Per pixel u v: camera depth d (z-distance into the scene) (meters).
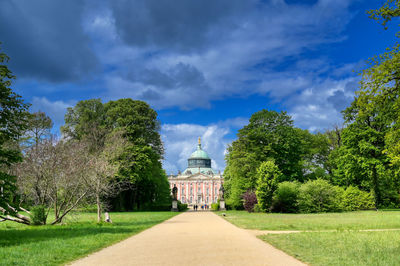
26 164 22.73
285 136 50.50
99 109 55.06
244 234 17.59
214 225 24.23
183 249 12.27
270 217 33.28
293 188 44.41
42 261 9.84
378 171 43.31
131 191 57.19
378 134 43.66
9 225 23.12
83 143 32.88
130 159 48.16
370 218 28.55
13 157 16.17
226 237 16.22
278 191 44.53
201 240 15.03
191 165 167.50
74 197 25.86
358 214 36.16
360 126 45.91
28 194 25.14
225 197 73.44
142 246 13.20
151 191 62.59
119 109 52.66
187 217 37.03
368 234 15.49
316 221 25.78
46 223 23.78
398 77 14.98
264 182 44.38
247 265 9.23
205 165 167.62
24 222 22.28
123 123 51.69
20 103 17.12
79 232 17.70
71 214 25.70
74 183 24.64
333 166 60.78
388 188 51.28
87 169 26.30
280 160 50.91
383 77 14.87
